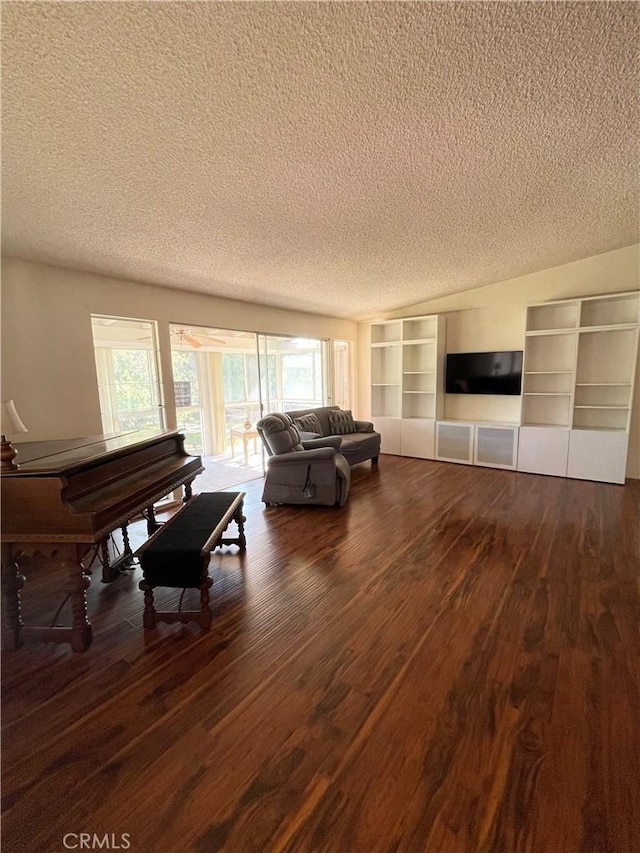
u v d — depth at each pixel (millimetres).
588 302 4730
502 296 5387
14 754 1405
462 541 3141
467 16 1403
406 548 3041
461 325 5938
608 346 4719
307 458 3963
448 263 4320
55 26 1243
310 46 1436
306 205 2676
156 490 2510
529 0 1359
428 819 1171
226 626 2129
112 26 1266
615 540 3104
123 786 1288
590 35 1513
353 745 1418
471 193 2781
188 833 1150
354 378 7250
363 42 1448
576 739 1415
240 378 6035
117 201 2363
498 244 3889
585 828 1134
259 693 1670
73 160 1929
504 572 2637
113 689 1707
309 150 2084
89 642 1991
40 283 3143
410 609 2244
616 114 2008
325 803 1225
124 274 3559
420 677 1736
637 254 4430
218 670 1810
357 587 2490
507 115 1968
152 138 1834
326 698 1636
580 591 2391
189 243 3062
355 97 1726
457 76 1670
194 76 1494
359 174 2375
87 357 3449
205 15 1272
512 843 1103
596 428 4816
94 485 2129
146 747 1427
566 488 4484
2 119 1593
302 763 1354
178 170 2117
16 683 1750
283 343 5992
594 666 1774
